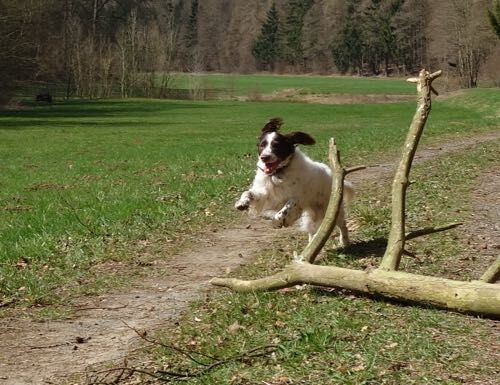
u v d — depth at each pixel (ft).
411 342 17.10
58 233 35.37
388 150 71.41
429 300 19.16
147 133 124.67
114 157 84.28
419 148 72.43
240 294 22.95
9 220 40.98
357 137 89.30
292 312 20.25
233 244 32.73
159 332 20.42
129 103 233.96
